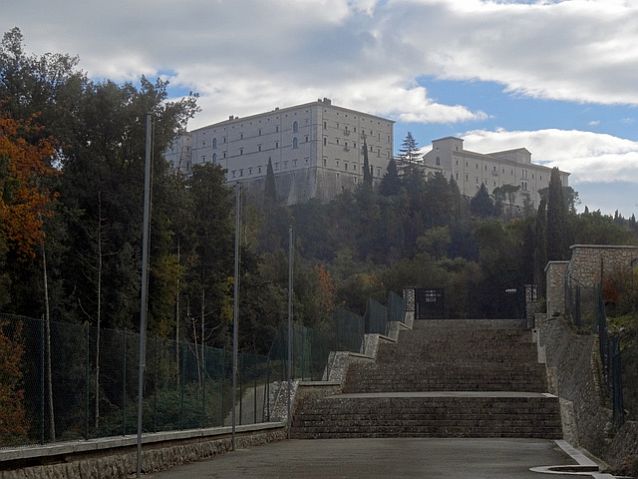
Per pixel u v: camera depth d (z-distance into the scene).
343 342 48.59
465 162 189.88
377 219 140.25
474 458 23.31
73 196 47.00
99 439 19.50
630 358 25.52
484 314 93.50
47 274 43.22
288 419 34.62
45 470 16.66
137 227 49.44
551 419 33.62
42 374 17.52
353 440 32.53
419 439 32.31
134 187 49.66
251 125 178.50
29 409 17.14
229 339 60.97
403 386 45.12
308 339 40.75
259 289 64.19
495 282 94.00
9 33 47.88
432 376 45.69
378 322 59.41
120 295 47.53
